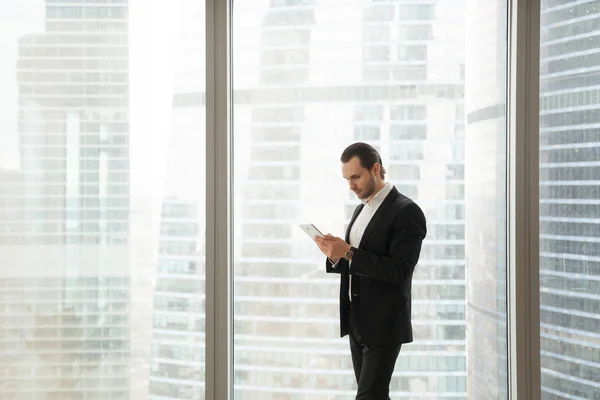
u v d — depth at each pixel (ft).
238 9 8.63
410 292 7.56
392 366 7.40
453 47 8.50
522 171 8.35
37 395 8.80
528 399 8.37
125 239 8.70
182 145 8.66
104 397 8.78
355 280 7.50
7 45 8.72
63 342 8.79
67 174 8.70
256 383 8.74
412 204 7.38
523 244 8.36
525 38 8.30
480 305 8.59
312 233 7.52
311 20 8.58
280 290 8.68
